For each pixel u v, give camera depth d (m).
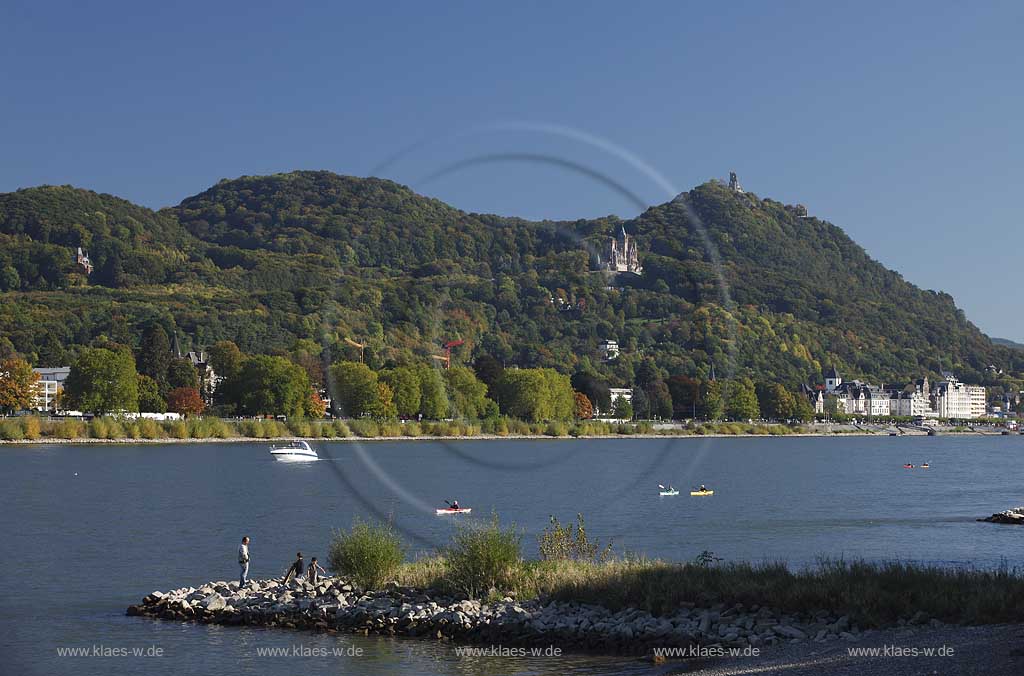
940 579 37.91
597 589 39.69
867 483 127.88
